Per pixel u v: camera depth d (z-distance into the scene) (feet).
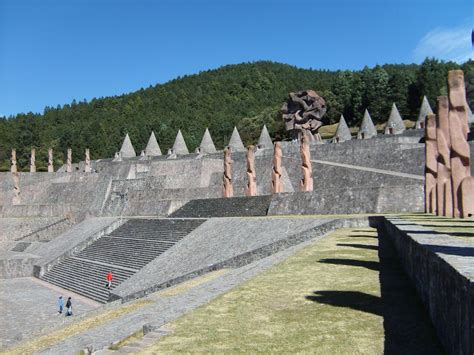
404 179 137.28
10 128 434.30
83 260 149.79
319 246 70.33
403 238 48.88
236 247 103.14
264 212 142.31
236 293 45.03
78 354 37.60
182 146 321.11
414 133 206.18
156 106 581.12
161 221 151.33
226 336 32.58
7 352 56.85
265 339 31.37
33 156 294.25
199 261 104.37
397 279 45.44
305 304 39.34
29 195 249.14
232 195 170.40
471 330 19.11
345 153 180.34
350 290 42.57
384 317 33.99
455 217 71.82
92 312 78.48
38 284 145.38
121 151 338.95
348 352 27.81
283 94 595.06
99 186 224.12
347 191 123.95
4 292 132.36
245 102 576.20
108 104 618.44
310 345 29.50
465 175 71.31
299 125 297.94
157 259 120.37
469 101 260.01
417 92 371.56
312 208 130.41
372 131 263.49
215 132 445.37
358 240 74.08
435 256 28.12
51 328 70.28
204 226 130.31
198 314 38.68
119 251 143.74
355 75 435.12
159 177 209.46
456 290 22.24
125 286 107.76
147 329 37.86
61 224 201.26
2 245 196.13
